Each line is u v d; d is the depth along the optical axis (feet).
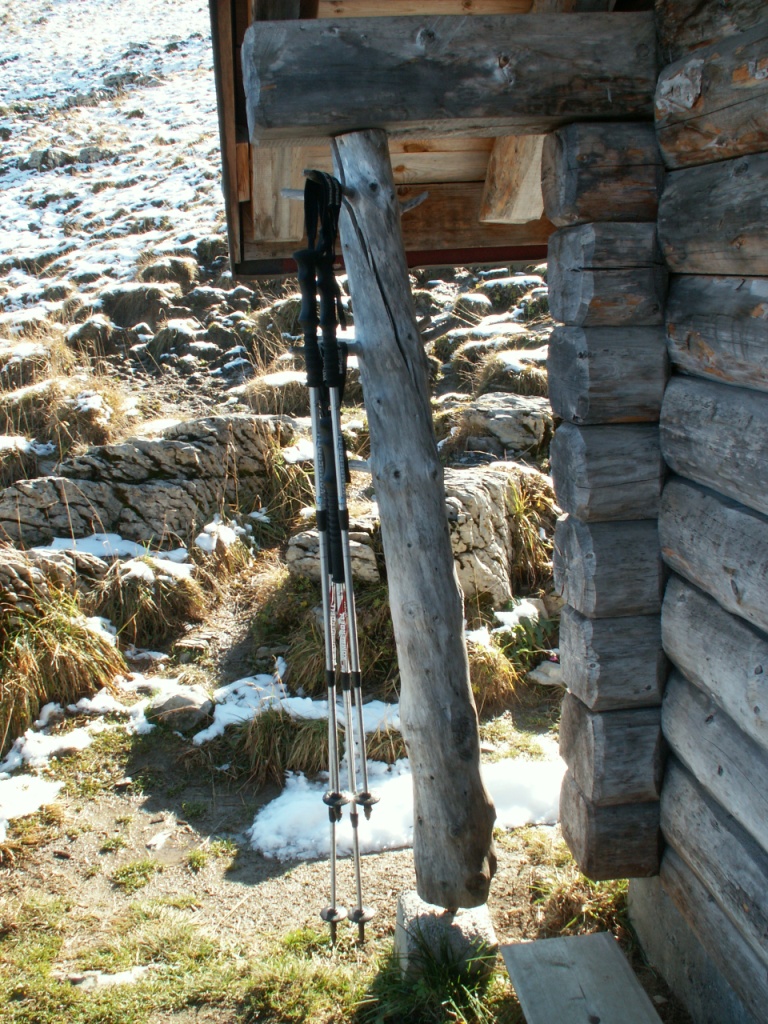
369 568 17.60
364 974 10.50
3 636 16.49
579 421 8.79
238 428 21.88
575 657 9.47
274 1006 10.08
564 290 8.88
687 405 8.18
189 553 20.02
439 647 9.04
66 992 10.34
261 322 30.27
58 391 24.61
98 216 39.70
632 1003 8.85
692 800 8.79
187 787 14.55
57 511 20.11
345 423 24.43
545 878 11.93
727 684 7.72
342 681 9.61
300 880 12.46
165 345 29.55
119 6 78.69
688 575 8.44
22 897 12.14
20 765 15.01
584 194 8.32
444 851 9.36
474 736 9.27
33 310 31.37
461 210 12.89
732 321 7.31
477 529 18.11
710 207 7.45
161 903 11.98
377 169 8.49
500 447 21.89
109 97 57.00
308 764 14.85
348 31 8.03
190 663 17.76
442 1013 9.50
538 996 8.97
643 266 8.44
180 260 33.37
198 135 48.80
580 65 8.20
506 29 8.16
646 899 10.46
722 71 7.18
